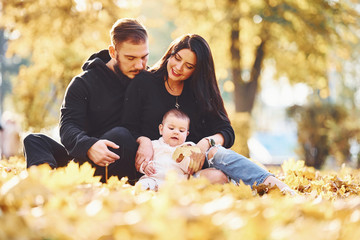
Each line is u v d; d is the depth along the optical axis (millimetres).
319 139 20828
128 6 16312
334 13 18078
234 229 1378
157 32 36656
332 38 18375
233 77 18562
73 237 1384
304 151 21234
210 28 18422
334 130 20562
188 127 3979
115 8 15820
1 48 42438
